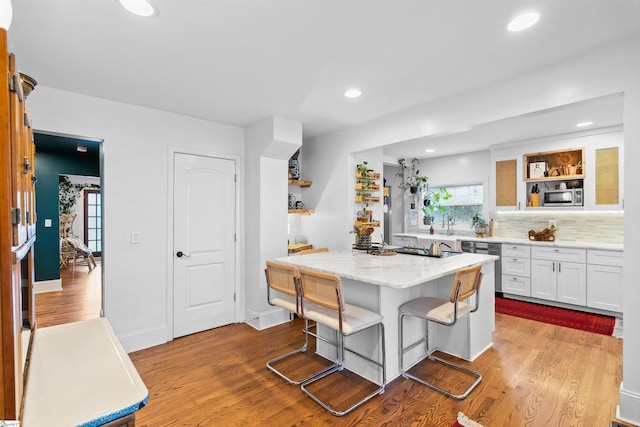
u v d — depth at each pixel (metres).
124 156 3.07
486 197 5.57
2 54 0.82
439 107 3.02
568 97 2.24
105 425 0.95
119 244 3.04
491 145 5.09
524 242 4.55
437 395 2.30
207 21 1.79
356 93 2.85
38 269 5.21
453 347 2.91
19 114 0.97
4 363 0.81
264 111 3.33
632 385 1.98
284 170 3.88
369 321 2.23
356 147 3.87
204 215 3.60
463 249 5.23
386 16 1.75
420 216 6.50
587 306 4.02
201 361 2.87
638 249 1.94
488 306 3.08
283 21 1.79
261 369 2.72
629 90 1.98
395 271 2.42
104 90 2.77
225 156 3.75
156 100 3.02
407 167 6.38
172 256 3.37
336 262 2.84
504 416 2.05
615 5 1.66
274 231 3.77
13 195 0.87
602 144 4.08
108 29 1.86
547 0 1.62
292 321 3.93
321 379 2.54
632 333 1.97
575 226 4.57
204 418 2.08
